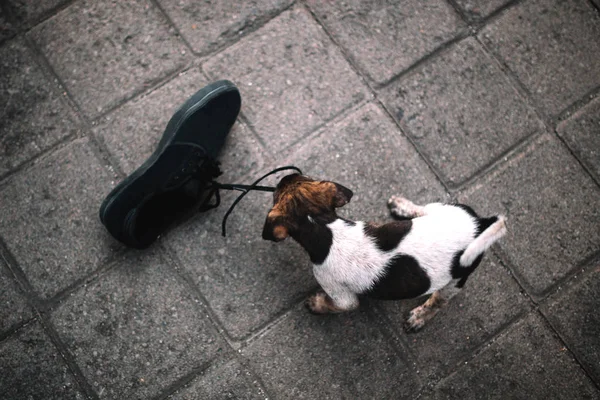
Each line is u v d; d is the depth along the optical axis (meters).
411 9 1.39
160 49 1.35
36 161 1.30
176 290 1.28
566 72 1.38
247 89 1.34
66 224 1.29
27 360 1.25
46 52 1.34
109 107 1.33
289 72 1.35
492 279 1.31
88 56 1.34
